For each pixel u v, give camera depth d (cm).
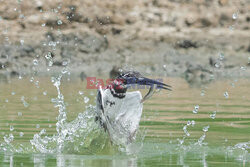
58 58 2097
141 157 783
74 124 895
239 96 1405
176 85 1642
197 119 1080
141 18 2566
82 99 1309
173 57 2222
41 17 2388
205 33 2520
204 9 2670
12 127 947
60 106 989
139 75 847
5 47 2130
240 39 2458
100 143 841
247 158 776
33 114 1102
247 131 966
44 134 923
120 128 844
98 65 2078
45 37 2253
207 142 884
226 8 2672
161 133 952
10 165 721
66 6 2472
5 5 2427
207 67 2044
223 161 757
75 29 2373
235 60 2188
